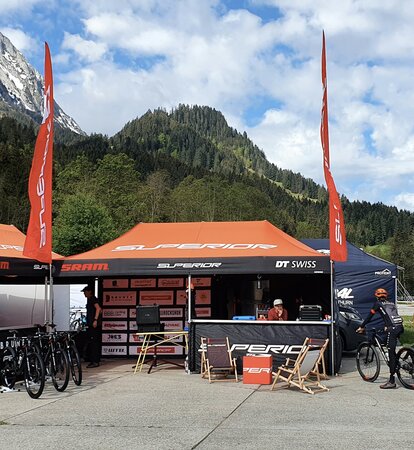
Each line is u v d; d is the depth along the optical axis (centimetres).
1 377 1022
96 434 652
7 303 1647
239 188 10806
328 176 1165
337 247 1142
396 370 1007
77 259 1211
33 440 625
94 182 7981
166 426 693
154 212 9031
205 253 1193
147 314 1212
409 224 19862
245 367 1043
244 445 598
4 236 1328
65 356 979
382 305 1023
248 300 1634
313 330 1143
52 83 1172
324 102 1181
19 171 9881
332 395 922
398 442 611
